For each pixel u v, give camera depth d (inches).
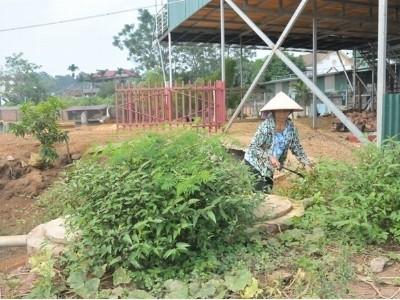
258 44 818.2
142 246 124.6
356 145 389.1
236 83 896.9
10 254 251.3
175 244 130.4
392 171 155.7
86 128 659.4
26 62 2095.2
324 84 1352.1
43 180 389.1
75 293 124.8
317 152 355.3
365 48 908.6
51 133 401.7
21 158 407.8
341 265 129.0
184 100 482.3
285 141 200.7
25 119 397.7
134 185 132.0
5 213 354.6
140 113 509.0
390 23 612.1
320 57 1797.5
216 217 137.6
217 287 119.1
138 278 126.6
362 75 1074.1
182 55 1900.8
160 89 492.7
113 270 135.0
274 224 161.0
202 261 132.1
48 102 406.9
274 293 118.3
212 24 644.7
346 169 166.7
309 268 128.1
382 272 132.4
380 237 147.3
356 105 932.0
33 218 323.9
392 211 151.2
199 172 132.4
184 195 131.2
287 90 1397.6
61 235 156.6
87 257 134.1
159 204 130.7
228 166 150.1
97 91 2401.6
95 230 130.3
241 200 143.2
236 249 141.3
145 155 142.0
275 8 552.7
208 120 480.4
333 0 540.7
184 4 595.2
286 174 240.5
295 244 148.3
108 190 135.6
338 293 116.2
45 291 122.2
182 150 145.9
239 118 729.6
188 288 118.3
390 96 273.9
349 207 157.0
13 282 135.9
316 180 201.3
